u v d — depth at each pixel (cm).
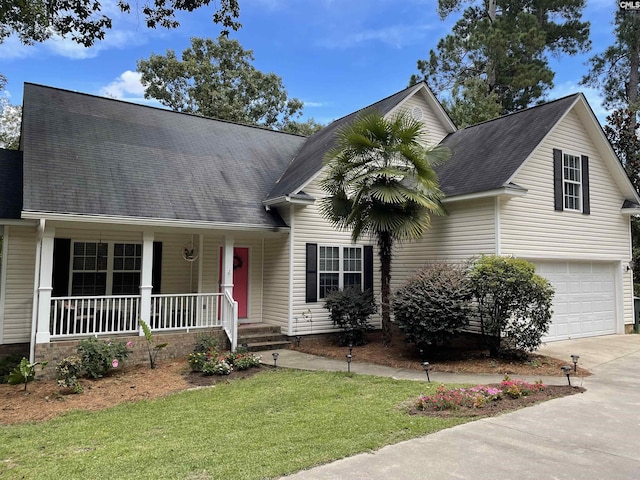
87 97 1345
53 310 1085
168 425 578
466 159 1266
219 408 648
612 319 1351
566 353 1026
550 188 1198
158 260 1229
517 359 942
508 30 2391
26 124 1101
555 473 403
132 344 967
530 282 903
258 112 2956
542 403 631
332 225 1269
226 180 1250
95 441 527
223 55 2877
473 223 1133
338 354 1062
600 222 1321
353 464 423
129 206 981
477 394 640
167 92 2745
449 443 475
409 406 622
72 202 922
